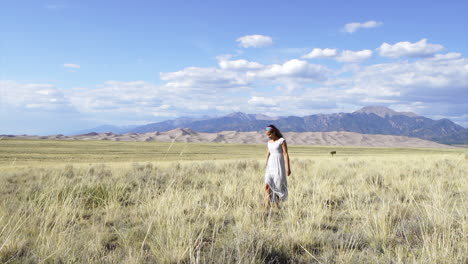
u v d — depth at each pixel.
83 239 4.66
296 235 4.75
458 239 4.51
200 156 68.62
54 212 5.97
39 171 16.02
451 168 15.30
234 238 4.47
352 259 3.91
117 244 4.79
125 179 10.84
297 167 16.98
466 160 21.00
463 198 7.64
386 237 4.78
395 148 183.50
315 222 5.66
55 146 92.25
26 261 3.84
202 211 6.70
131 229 5.26
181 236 4.40
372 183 10.13
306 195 8.45
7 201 6.99
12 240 4.36
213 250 4.33
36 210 6.08
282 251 4.26
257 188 9.06
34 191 8.35
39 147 84.69
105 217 6.24
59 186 8.09
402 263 3.65
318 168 14.76
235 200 7.65
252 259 3.75
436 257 3.71
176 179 11.20
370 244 4.65
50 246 4.15
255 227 4.93
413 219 5.76
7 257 4.06
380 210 5.94
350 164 19.81
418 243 4.56
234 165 18.09
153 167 18.97
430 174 12.39
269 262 3.86
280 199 7.48
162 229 4.98
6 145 84.69
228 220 6.14
